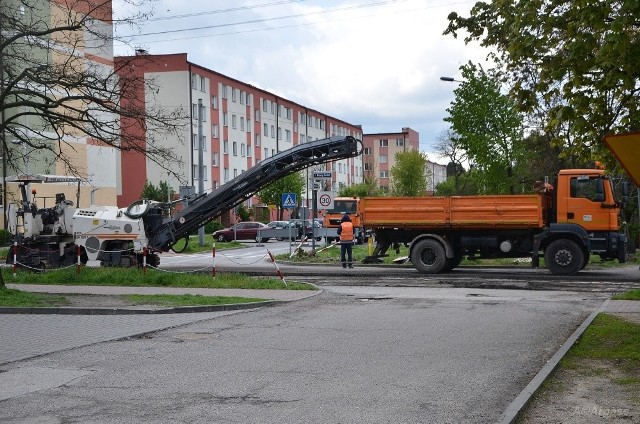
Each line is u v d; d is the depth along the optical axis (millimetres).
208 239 56688
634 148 6457
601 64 10352
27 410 7066
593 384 8164
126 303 15680
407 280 21906
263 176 25156
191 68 66125
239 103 77125
